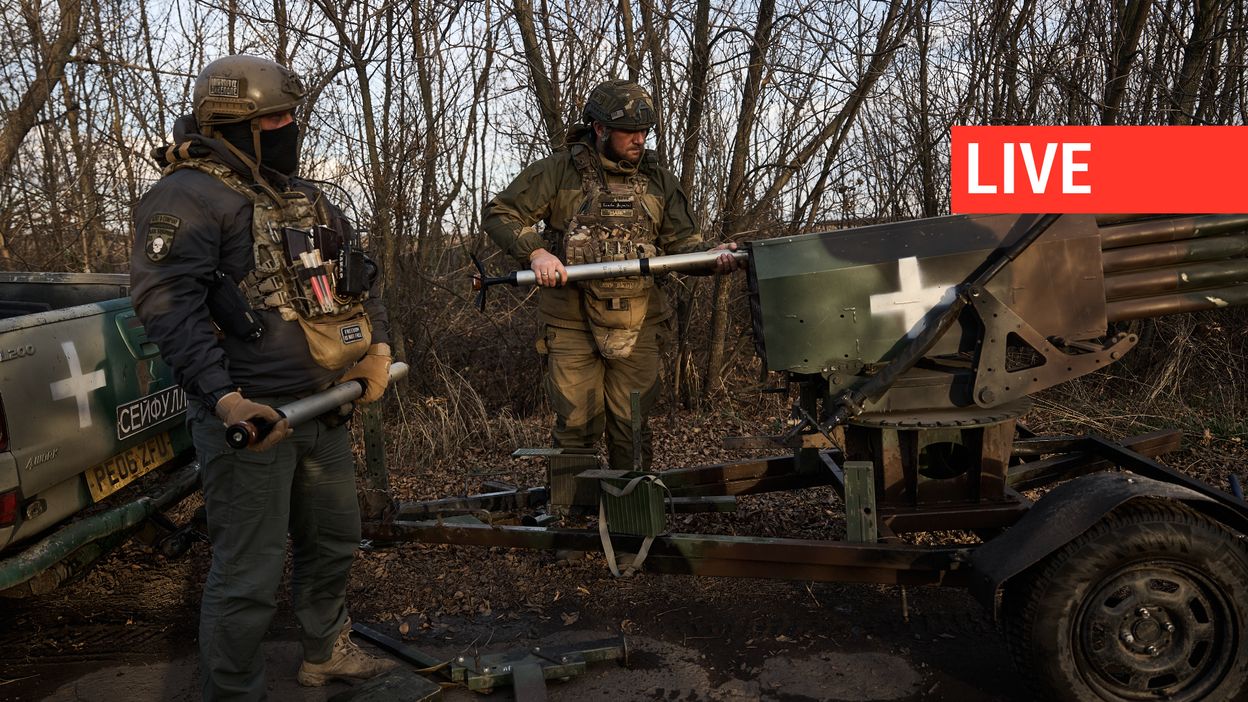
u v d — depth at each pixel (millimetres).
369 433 3393
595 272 3432
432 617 3479
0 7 6828
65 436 2967
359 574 3838
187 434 3820
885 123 6934
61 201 7090
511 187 3801
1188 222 2969
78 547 2984
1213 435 5402
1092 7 6250
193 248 2203
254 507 2377
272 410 2160
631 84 3703
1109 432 5578
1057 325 2955
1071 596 2473
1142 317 3041
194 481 3717
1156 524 2469
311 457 2602
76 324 3102
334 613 2848
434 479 5285
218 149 2309
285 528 2459
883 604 3480
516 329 6625
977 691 2855
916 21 6191
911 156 6871
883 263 2943
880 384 2869
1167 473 3324
